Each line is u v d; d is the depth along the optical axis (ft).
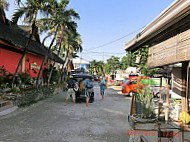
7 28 34.22
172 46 11.60
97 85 94.38
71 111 24.04
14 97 24.64
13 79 29.17
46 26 34.60
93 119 19.71
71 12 39.75
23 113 21.94
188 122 12.26
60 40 49.70
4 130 14.85
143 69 62.69
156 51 14.32
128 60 93.86
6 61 33.06
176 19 7.61
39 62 50.08
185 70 15.51
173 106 15.12
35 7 28.04
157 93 37.11
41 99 35.35
